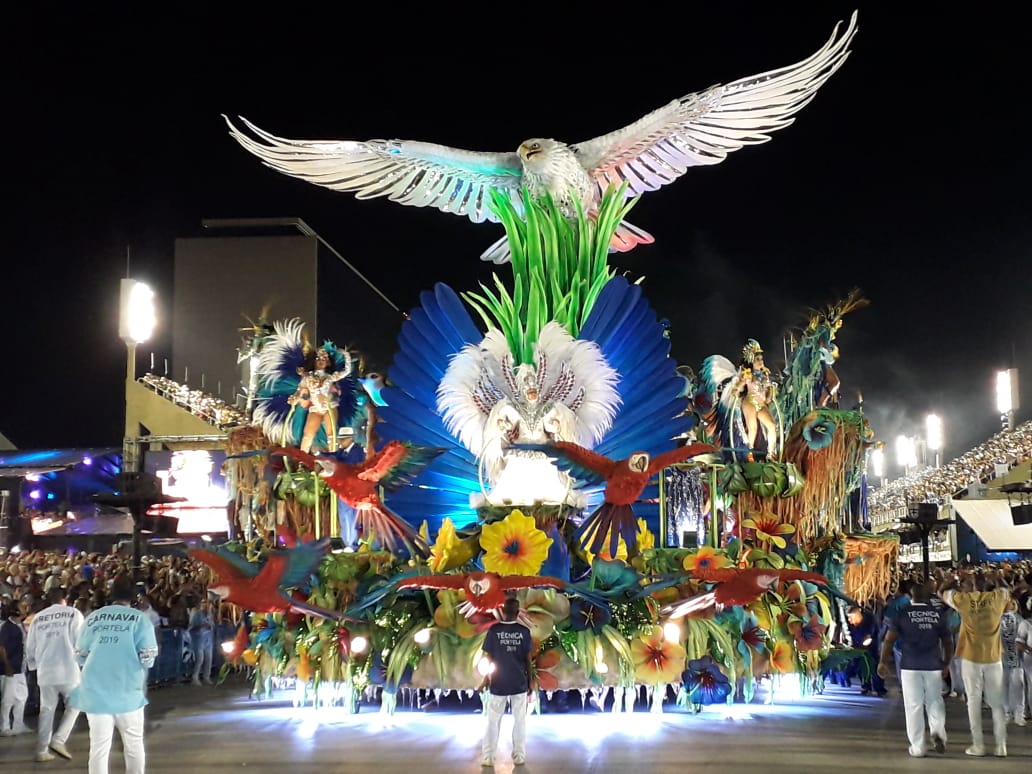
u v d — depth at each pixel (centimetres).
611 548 1698
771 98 2006
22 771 1230
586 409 1861
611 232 1991
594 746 1324
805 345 2255
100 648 1009
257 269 4591
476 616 1545
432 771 1180
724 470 1983
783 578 1341
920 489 4578
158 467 3756
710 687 1583
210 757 1291
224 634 2342
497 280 1934
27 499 3975
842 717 1573
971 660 1260
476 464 1878
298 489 1980
